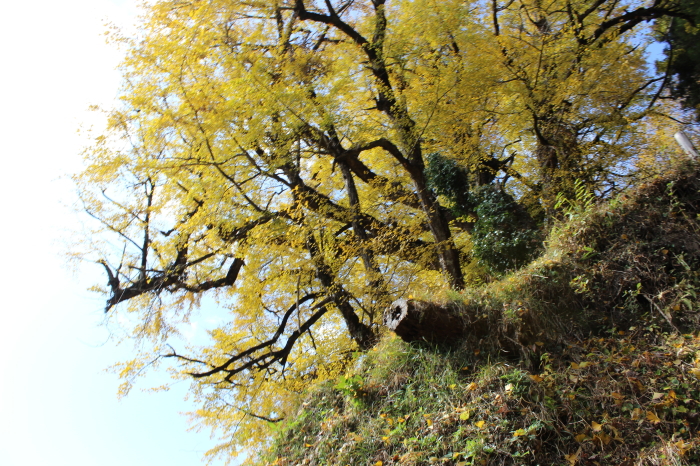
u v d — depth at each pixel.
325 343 8.56
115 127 7.26
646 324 4.37
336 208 8.62
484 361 4.50
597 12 9.91
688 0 8.27
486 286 5.19
